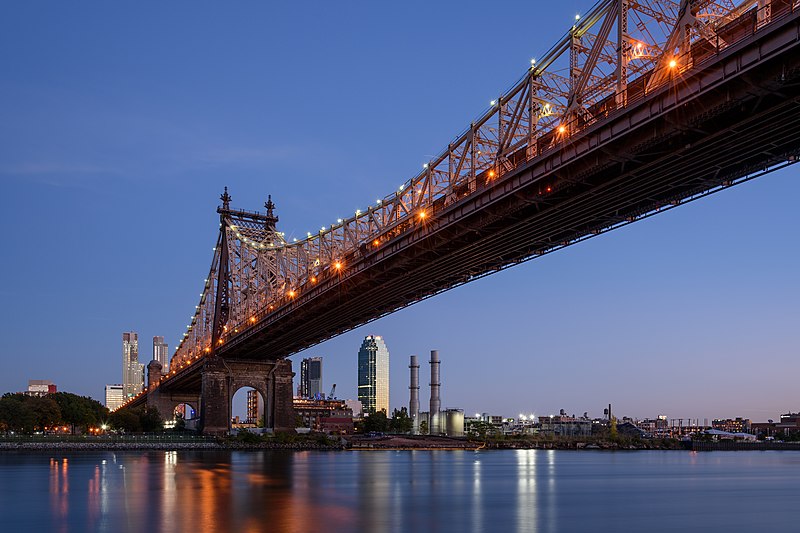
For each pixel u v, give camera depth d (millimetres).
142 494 65625
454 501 65812
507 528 50125
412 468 114438
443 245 86750
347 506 59312
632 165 61000
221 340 172250
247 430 172375
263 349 167750
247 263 172750
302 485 77125
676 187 64688
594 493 80500
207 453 145375
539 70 68000
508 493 76125
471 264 92688
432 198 85188
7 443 145000
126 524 48156
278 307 135500
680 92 51281
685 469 136250
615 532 50656
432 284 105188
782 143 55156
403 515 55000
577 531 50219
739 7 48906
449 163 82562
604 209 71000
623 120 56438
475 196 74250
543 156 64188
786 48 44250
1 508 55969
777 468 143375
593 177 64562
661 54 53531
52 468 97750
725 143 55062
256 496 64875
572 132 61906
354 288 110812
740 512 63969
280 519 50875
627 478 108688
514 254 89000
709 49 50031
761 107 50344
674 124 52906
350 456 150875
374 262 98562
